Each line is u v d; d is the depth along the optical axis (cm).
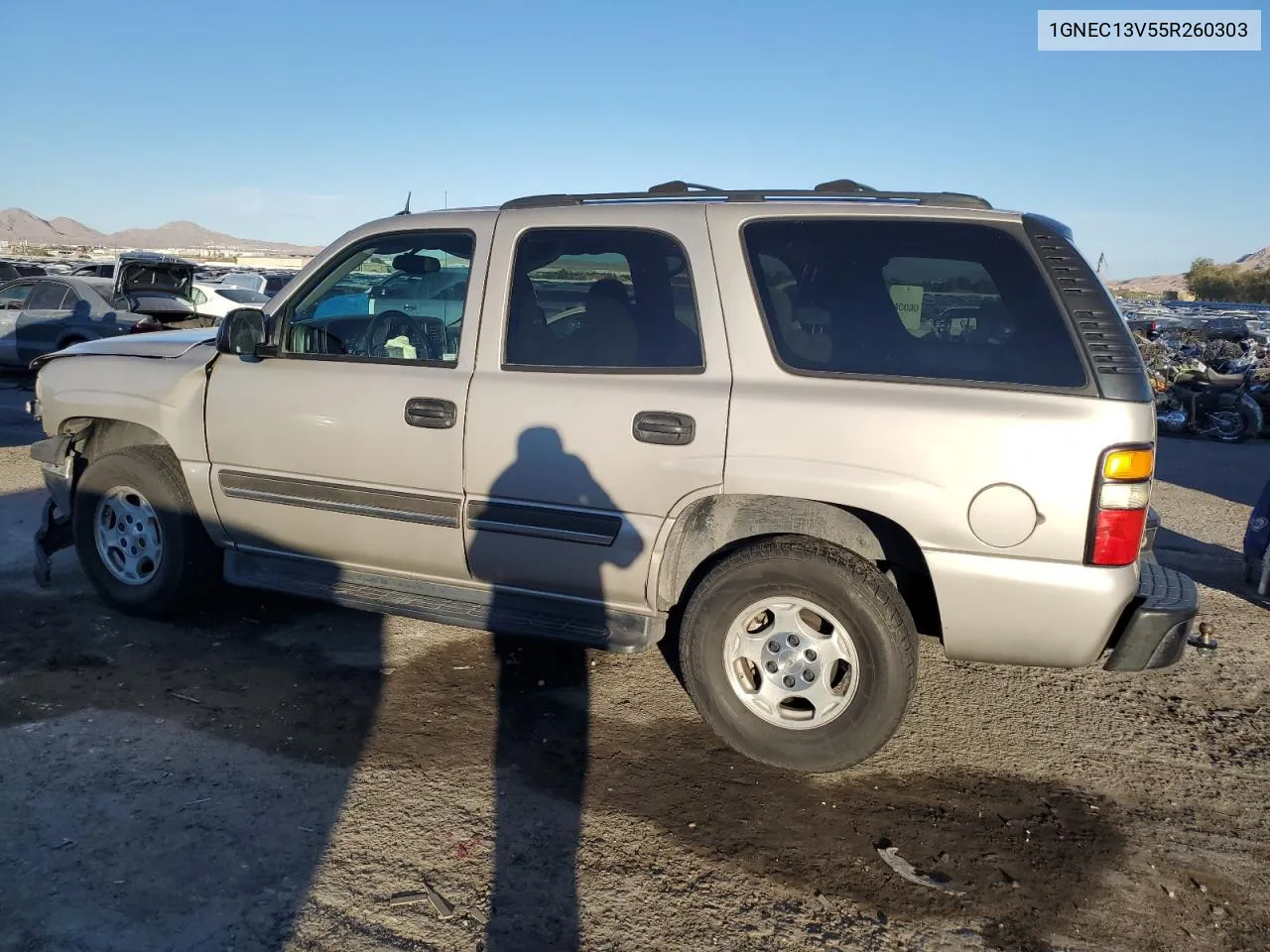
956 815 331
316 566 427
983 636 323
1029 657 323
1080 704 426
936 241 334
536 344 376
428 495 385
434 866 290
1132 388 307
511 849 299
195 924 258
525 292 380
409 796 326
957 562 317
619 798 332
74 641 442
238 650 443
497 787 335
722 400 339
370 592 414
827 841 312
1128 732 400
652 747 369
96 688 396
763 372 341
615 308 366
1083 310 313
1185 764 375
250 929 258
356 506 400
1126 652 317
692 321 354
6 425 1011
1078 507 304
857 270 340
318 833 303
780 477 330
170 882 275
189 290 1372
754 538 364
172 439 438
